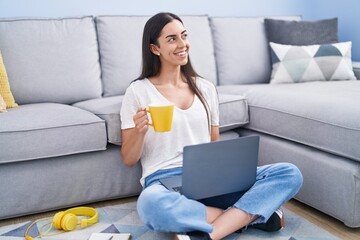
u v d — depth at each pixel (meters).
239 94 2.18
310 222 1.58
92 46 2.25
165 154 1.53
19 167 1.63
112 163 1.80
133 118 1.42
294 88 2.06
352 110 1.52
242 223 1.40
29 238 1.47
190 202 1.31
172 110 1.31
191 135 1.55
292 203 1.80
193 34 2.49
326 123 1.58
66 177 1.71
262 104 1.97
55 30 2.16
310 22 2.61
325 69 2.36
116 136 1.74
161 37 1.52
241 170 1.38
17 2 2.32
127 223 1.62
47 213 1.75
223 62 2.57
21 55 2.06
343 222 1.52
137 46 2.30
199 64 2.48
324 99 1.69
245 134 2.12
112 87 2.25
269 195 1.41
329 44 2.45
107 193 1.81
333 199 1.55
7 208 1.62
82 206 1.81
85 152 1.73
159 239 1.48
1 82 1.88
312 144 1.67
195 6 2.79
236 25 2.63
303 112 1.71
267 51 2.65
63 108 1.83
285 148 1.81
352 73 2.36
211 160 1.31
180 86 1.63
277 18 2.79
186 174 1.29
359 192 1.46
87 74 2.20
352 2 2.80
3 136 1.54
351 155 1.49
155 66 1.60
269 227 1.49
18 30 2.08
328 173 1.56
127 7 2.60
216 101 1.70
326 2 3.03
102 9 2.53
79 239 1.48
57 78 2.12
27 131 1.58
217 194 1.39
